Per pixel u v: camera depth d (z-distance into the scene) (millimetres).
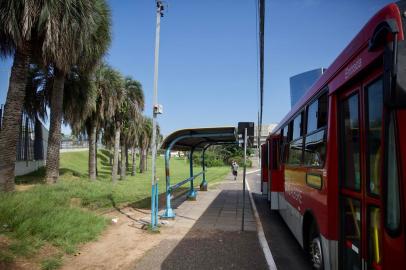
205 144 16766
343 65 4352
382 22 2824
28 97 20766
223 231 9086
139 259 6590
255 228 9539
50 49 13414
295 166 7586
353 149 4238
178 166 70125
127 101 31094
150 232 8711
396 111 2746
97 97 24547
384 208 2797
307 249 6410
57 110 17578
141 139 49438
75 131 23359
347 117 4512
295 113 7973
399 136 2717
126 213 11625
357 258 4074
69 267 6020
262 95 12852
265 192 15820
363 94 3865
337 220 4621
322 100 5520
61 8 13352
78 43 14094
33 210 8367
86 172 38844
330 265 4637
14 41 12891
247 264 6379
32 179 21297
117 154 29719
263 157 16594
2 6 12586
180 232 8922
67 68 14492
